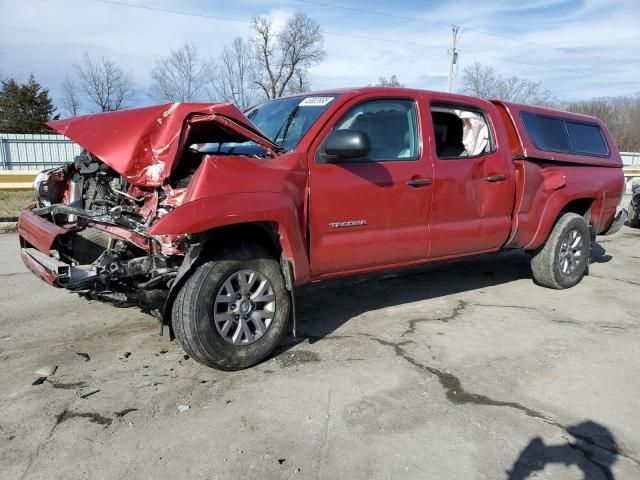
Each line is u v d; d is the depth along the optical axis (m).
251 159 3.48
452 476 2.51
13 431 2.79
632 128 52.84
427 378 3.50
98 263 3.38
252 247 3.56
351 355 3.85
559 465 2.62
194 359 3.48
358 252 4.05
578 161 5.73
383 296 5.33
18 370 3.51
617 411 3.15
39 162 23.62
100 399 3.14
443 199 4.49
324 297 5.26
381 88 4.26
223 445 2.71
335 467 2.56
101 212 3.74
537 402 3.23
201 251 3.35
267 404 3.12
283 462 2.59
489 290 5.68
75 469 2.50
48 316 4.57
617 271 6.84
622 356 3.96
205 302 3.33
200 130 3.69
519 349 4.04
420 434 2.85
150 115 3.59
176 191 3.45
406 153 4.32
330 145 3.65
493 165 4.88
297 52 43.25
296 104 4.39
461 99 4.79
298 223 3.62
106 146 3.59
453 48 34.97
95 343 3.99
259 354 3.60
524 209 5.21
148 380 3.39
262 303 3.67
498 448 2.74
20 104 47.34
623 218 6.67
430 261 4.66
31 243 3.83
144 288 3.41
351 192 3.92
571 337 4.32
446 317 4.73
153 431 2.82
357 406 3.12
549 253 5.61
